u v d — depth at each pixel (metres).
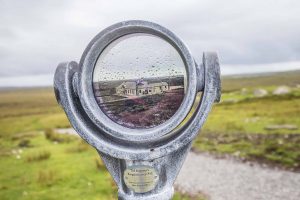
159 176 3.78
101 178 10.98
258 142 17.23
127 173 3.75
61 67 3.71
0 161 14.60
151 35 3.61
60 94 3.66
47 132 23.31
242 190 10.21
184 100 3.60
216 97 3.59
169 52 3.63
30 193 9.75
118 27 3.53
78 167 12.66
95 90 3.71
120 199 3.86
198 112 3.62
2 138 25.33
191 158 14.95
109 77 3.70
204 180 11.43
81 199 9.04
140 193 3.77
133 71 3.68
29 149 18.19
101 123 3.63
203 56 3.66
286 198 9.38
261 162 13.35
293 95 50.41
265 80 140.88
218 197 9.66
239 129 22.88
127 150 3.68
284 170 12.06
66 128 36.53
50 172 11.36
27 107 82.00
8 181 11.16
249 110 37.91
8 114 61.94
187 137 3.65
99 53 3.62
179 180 11.56
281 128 21.62
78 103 3.84
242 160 13.91
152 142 3.86
